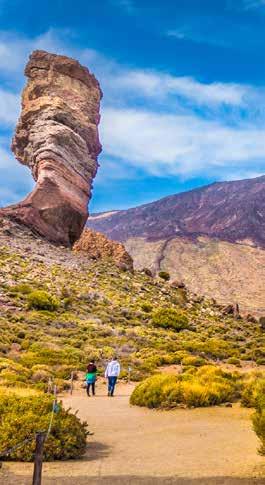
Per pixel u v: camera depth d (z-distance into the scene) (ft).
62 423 38.81
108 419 58.95
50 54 290.76
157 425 53.98
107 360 124.47
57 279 211.20
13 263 212.84
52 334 146.72
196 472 33.30
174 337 171.01
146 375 110.73
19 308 167.22
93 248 287.48
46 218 260.83
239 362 143.95
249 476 31.89
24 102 287.48
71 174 270.46
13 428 37.11
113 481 31.40
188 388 65.72
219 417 57.31
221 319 235.81
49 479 31.76
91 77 296.71
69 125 278.46
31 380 90.07
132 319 189.88
